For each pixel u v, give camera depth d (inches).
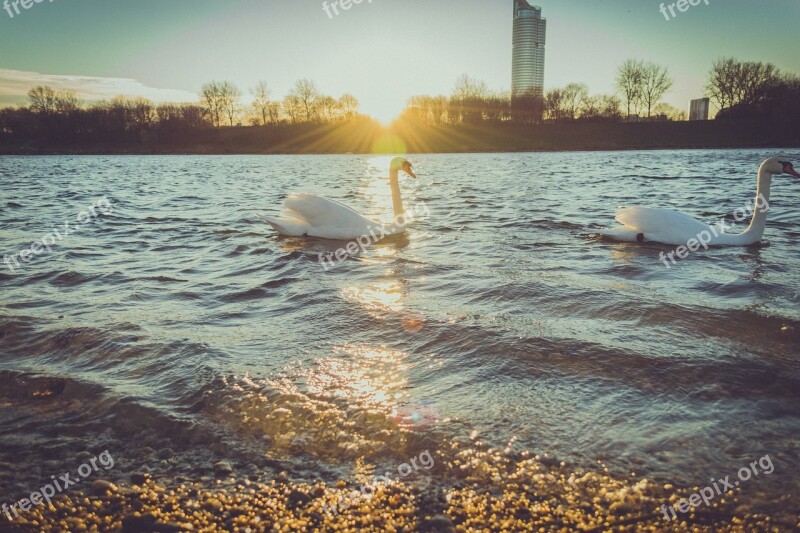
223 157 3518.7
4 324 268.1
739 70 4069.9
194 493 146.3
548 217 605.6
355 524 134.4
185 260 415.8
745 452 155.2
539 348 227.1
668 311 269.6
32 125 4375.0
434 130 4746.6
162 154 4094.5
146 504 142.4
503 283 327.6
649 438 163.0
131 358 226.7
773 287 311.9
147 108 4658.0
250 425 175.6
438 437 165.5
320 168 2020.2
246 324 267.3
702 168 1556.3
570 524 132.2
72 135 4431.6
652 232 451.2
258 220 622.2
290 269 379.9
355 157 3410.4
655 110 4480.8
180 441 169.2
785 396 185.0
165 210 736.3
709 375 200.7
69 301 309.7
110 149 4256.9
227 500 143.3
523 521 133.6
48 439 171.6
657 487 142.3
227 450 164.1
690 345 227.9
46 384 206.4
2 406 191.9
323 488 146.9
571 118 4879.4
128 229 570.9
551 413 178.1
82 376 211.3
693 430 166.4
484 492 143.3
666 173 1375.5
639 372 204.7
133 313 286.5
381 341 241.0
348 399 189.3
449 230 533.0
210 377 205.8
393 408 182.9
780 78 4008.4
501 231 521.3
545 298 297.6
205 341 242.5
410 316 271.7
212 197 922.1
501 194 892.6
